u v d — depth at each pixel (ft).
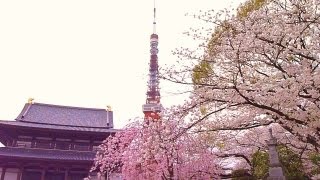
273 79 29.66
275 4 32.48
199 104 33.53
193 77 33.40
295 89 28.35
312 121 29.86
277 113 30.58
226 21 31.68
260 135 48.52
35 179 104.06
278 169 30.48
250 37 29.63
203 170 50.26
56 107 139.95
